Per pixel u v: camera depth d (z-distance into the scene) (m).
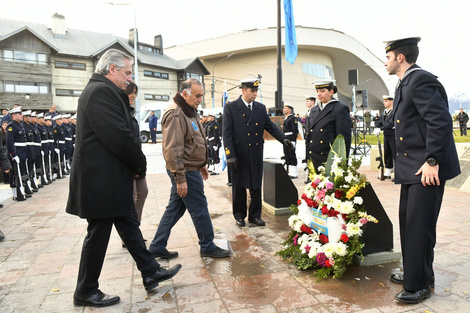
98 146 2.67
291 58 11.65
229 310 2.69
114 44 36.44
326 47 60.28
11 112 7.56
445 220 4.95
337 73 73.56
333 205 3.26
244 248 4.04
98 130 2.61
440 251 3.78
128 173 2.81
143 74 39.47
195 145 3.61
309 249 3.38
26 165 7.74
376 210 3.52
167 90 42.09
